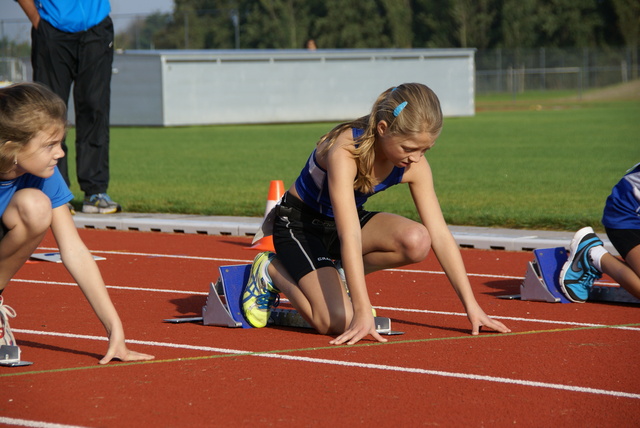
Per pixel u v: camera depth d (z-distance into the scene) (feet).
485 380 17.95
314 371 18.63
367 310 20.89
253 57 155.63
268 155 92.94
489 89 270.26
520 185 62.39
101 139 49.19
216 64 153.48
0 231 18.83
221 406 16.28
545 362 19.35
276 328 23.13
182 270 32.86
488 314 24.88
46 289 28.89
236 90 155.63
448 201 52.85
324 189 22.30
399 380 17.95
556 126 137.69
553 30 323.57
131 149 103.35
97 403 16.47
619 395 16.93
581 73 268.00
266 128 147.84
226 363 19.31
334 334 22.03
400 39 339.98
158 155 94.12
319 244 22.72
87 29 47.88
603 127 133.18
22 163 17.66
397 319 24.23
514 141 109.09
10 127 17.07
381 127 20.30
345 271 21.03
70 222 19.53
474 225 43.86
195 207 49.98
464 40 331.77
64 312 25.17
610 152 91.76
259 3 341.21
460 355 19.97
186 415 15.79
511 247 37.86
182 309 25.76
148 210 50.08
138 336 22.07
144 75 152.56
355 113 165.58
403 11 341.21
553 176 68.80
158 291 28.66
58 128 17.72
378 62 165.89
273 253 23.20
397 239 21.93
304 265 21.95
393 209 48.67
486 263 34.47
